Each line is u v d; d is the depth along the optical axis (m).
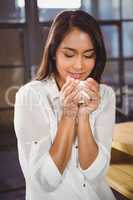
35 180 1.07
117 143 1.55
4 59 3.08
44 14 3.04
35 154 1.08
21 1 3.00
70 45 1.01
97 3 3.21
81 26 1.01
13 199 2.94
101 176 1.16
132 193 1.42
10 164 3.22
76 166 1.14
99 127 1.20
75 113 1.07
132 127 1.90
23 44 3.08
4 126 3.17
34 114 1.12
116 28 3.36
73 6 3.10
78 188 1.13
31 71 3.10
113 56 3.42
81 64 1.03
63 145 1.06
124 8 3.35
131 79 3.54
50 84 1.18
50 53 1.11
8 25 3.03
